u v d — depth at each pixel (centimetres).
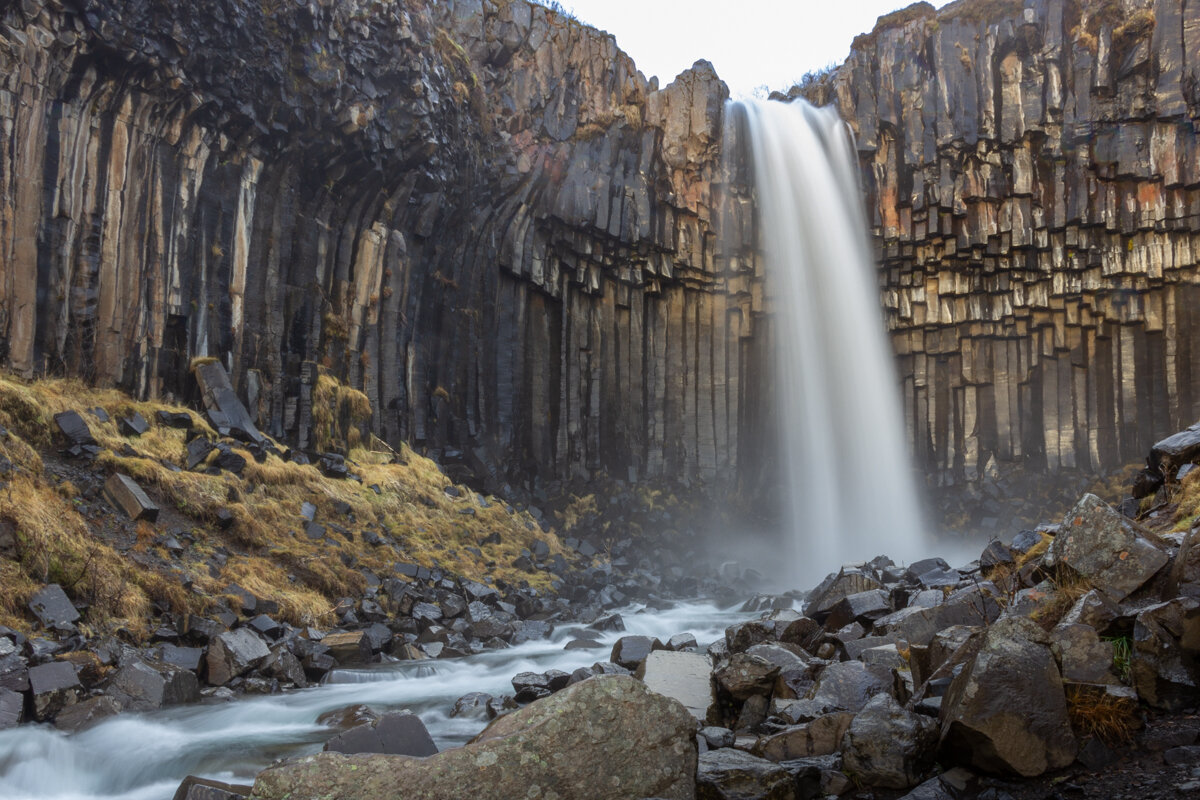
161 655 1149
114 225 1745
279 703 1076
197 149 1925
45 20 1574
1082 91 3169
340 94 2194
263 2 1978
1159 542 703
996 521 3241
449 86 2600
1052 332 3344
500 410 2923
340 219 2364
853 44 3500
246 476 1742
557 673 1059
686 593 2419
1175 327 3159
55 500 1315
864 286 3428
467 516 2312
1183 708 568
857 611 1030
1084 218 3192
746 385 3478
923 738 561
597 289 3253
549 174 3084
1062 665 594
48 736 862
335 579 1602
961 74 3291
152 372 1817
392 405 2472
